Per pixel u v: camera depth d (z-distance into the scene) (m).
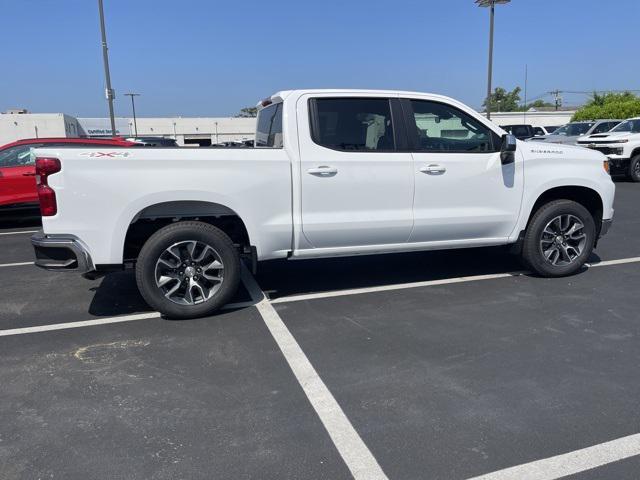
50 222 4.22
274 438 2.86
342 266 6.44
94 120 64.62
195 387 3.42
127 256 4.78
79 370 3.68
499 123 45.94
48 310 4.95
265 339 4.19
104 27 17.47
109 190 4.24
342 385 3.43
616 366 3.64
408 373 3.58
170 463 2.65
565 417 3.02
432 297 5.18
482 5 20.88
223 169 4.45
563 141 18.36
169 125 67.06
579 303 4.94
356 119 4.88
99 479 2.54
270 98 5.21
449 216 5.17
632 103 36.41
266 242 4.70
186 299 4.60
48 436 2.89
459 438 2.83
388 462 2.64
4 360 3.85
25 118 49.88
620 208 10.68
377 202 4.92
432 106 5.12
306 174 4.68
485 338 4.16
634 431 2.88
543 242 5.62
